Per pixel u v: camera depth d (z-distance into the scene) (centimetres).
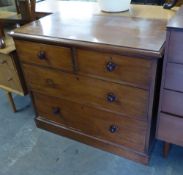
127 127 127
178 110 108
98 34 114
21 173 138
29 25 135
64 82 132
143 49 96
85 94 128
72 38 112
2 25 168
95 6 162
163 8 148
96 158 142
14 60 150
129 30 116
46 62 129
